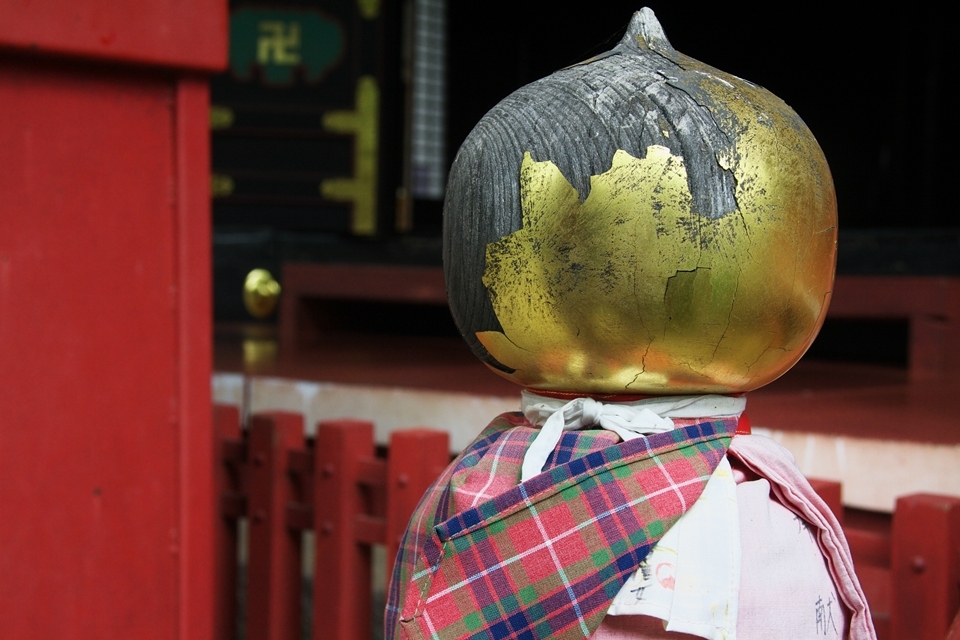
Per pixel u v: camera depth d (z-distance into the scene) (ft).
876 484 6.64
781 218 3.01
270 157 20.40
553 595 2.96
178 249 5.56
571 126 3.05
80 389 5.32
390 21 21.65
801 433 7.00
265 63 20.29
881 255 13.92
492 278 3.17
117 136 5.39
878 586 5.99
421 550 3.39
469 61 27.22
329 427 7.14
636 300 2.99
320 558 7.17
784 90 28.25
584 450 3.14
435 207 25.73
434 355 13.82
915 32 25.98
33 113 5.16
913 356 11.98
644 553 2.94
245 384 10.16
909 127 26.40
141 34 5.26
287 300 17.21
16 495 5.16
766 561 3.07
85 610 5.34
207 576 5.66
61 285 5.25
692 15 28.30
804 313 3.14
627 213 2.95
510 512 3.02
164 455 5.57
